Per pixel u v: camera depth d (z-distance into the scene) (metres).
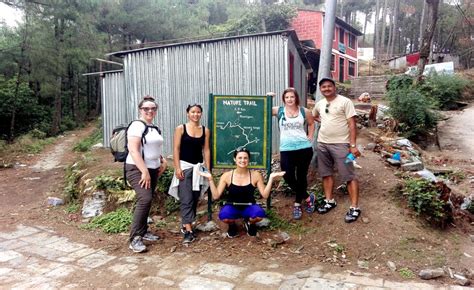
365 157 6.23
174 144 4.56
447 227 4.55
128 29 23.09
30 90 20.22
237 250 4.22
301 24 22.41
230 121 5.03
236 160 4.42
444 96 14.28
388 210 4.58
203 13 31.47
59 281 3.59
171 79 8.09
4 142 16.05
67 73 22.25
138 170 4.32
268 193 4.40
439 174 7.03
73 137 19.28
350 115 4.43
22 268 3.93
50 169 11.36
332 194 5.07
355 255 3.97
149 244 4.51
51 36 17.92
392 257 3.87
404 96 9.27
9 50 17.89
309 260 3.93
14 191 8.50
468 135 10.35
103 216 5.60
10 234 5.19
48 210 6.57
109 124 11.95
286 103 4.66
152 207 5.68
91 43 19.53
